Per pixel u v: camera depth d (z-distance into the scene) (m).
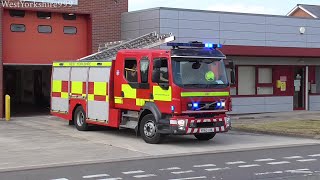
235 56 23.27
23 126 18.22
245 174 9.45
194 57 13.47
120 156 11.74
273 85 24.95
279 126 18.03
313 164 10.65
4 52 21.08
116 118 15.27
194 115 13.43
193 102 13.30
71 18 22.69
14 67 27.67
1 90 20.73
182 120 13.14
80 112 17.05
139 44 17.62
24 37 21.56
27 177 9.20
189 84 13.27
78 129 17.11
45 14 22.03
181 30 21.67
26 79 31.02
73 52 22.77
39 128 17.62
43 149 12.73
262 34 23.84
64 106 17.94
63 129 17.41
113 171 9.81
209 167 10.26
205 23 22.28
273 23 24.17
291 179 8.97
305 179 8.99
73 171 9.81
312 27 25.47
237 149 13.10
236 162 10.91
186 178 9.08
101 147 13.19
